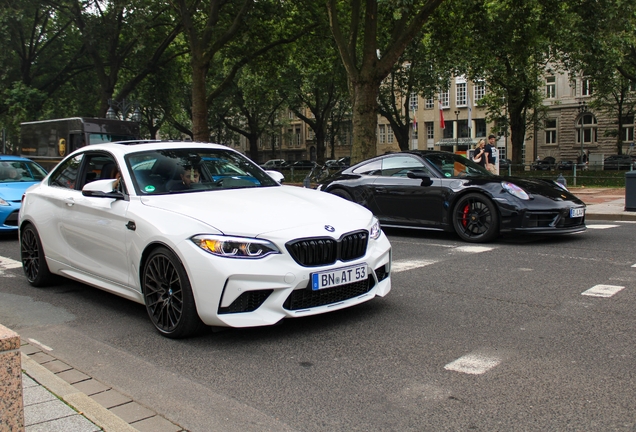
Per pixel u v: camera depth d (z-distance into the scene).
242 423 2.95
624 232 9.53
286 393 3.31
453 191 8.83
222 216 4.25
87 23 26.80
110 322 4.94
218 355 3.99
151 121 45.97
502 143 58.09
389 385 3.38
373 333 4.35
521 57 22.55
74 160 6.11
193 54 22.36
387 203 9.62
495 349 3.92
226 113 47.06
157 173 5.16
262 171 5.93
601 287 5.60
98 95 35.28
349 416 2.99
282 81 38.47
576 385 3.28
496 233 8.43
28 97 27.42
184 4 22.30
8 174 11.05
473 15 20.95
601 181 21.95
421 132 62.75
